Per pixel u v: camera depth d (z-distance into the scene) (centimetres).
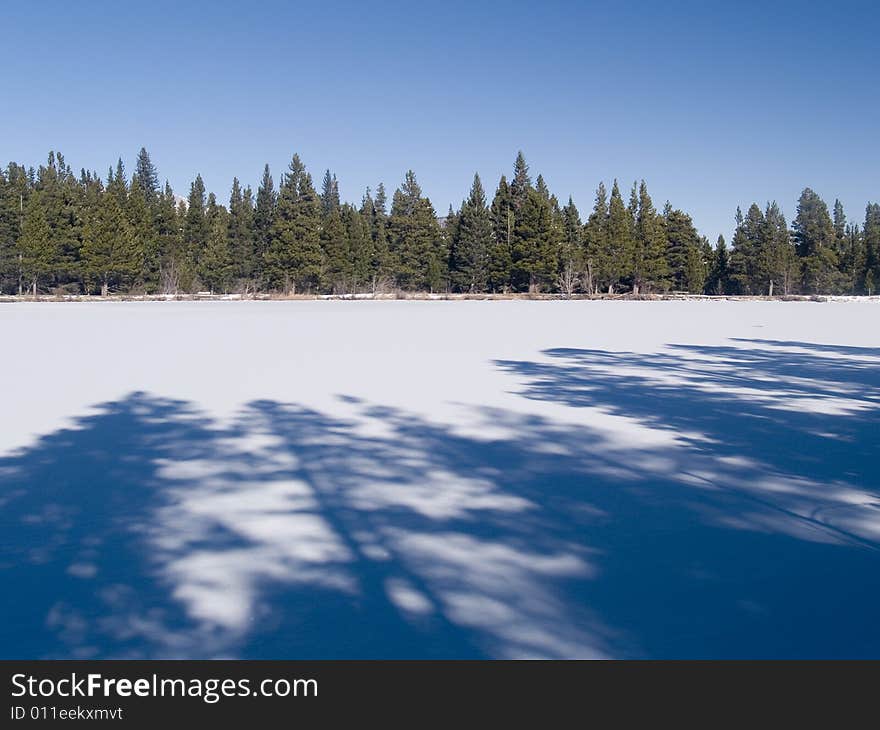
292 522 386
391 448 561
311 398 786
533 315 2667
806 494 439
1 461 519
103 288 4722
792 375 1006
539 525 383
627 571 321
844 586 304
